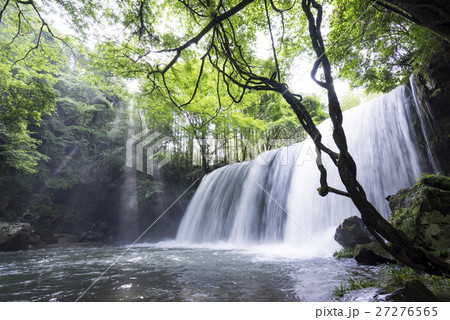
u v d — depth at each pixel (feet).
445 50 19.01
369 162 28.86
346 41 20.07
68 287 12.82
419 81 23.00
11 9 26.99
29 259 26.37
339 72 26.30
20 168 42.39
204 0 8.12
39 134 53.16
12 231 39.58
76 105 57.88
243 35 15.46
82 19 14.67
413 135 24.58
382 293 8.31
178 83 17.60
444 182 14.26
